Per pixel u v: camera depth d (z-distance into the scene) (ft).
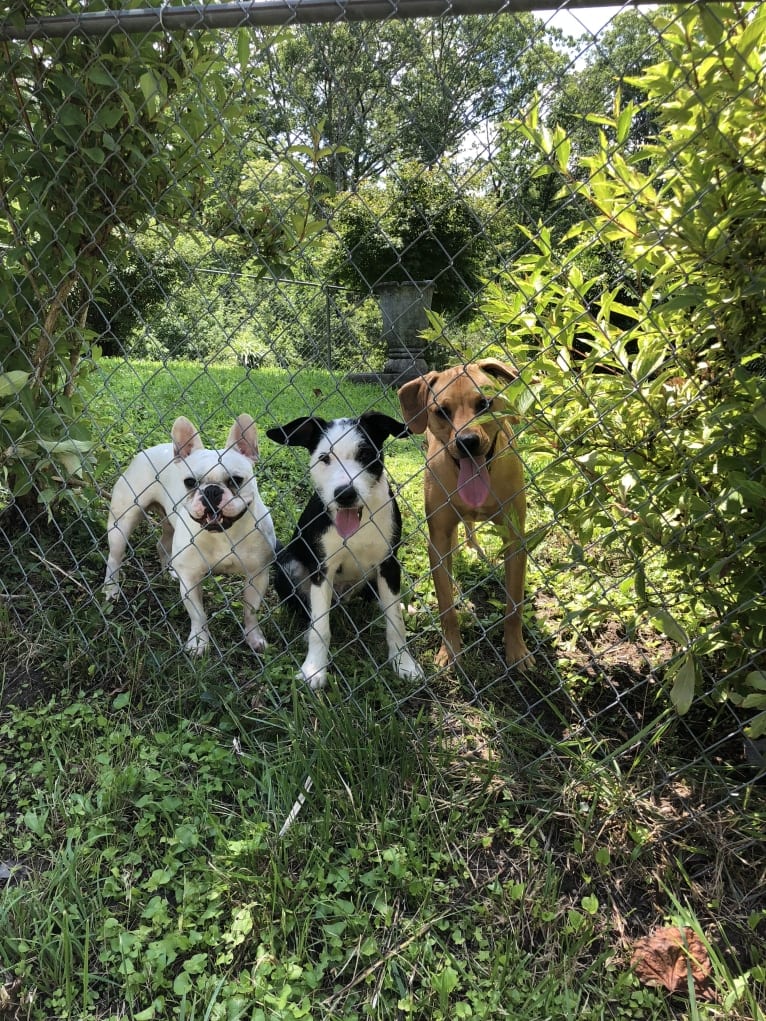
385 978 5.54
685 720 8.08
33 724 8.27
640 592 7.09
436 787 7.22
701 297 5.57
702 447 6.78
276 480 16.22
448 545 10.04
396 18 6.32
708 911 5.97
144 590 11.39
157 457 11.42
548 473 7.55
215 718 8.55
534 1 5.70
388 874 6.38
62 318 11.37
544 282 6.86
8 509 11.71
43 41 9.12
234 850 6.54
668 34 5.48
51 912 6.09
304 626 10.99
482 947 5.81
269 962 5.71
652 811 6.69
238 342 28.73
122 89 9.11
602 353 6.74
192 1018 5.25
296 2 6.63
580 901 6.16
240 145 9.38
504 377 9.73
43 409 10.46
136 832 6.93
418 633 10.55
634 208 5.94
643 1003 5.32
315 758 7.36
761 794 6.79
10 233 10.84
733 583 6.85
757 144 5.28
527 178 6.36
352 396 26.86
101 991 5.67
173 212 10.57
